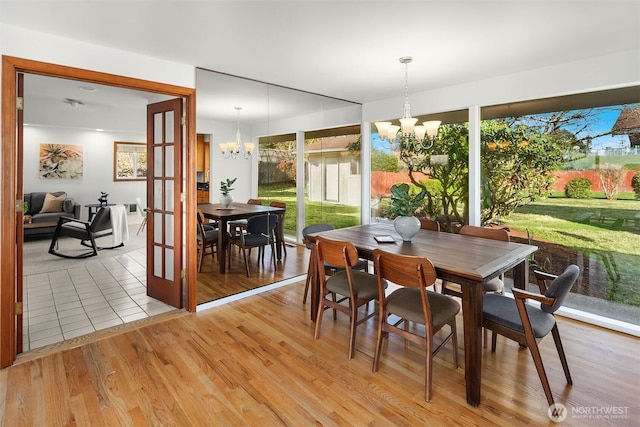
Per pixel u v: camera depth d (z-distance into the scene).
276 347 2.47
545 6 2.01
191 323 2.87
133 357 2.32
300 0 1.94
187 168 3.09
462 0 1.95
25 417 1.74
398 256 1.99
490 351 2.44
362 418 1.75
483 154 3.68
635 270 2.82
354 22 2.22
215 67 3.12
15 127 2.26
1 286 2.18
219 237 3.44
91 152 7.27
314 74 3.34
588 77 2.88
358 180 4.79
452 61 2.96
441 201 4.12
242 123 3.53
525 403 1.87
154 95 3.68
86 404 1.84
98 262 4.81
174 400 1.88
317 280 2.87
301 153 4.13
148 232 3.46
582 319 2.95
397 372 2.17
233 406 1.84
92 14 2.09
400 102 4.30
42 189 6.72
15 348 2.28
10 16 2.10
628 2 1.96
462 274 1.87
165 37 2.45
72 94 4.53
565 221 3.19
